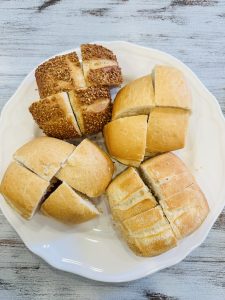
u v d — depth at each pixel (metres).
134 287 0.30
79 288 0.30
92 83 0.28
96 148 0.28
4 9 0.32
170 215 0.28
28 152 0.28
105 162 0.28
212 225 0.29
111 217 0.30
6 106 0.30
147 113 0.29
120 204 0.28
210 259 0.30
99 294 0.30
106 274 0.29
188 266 0.30
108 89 0.29
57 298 0.30
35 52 0.32
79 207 0.27
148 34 0.32
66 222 0.29
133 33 0.32
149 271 0.29
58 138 0.29
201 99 0.30
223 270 0.30
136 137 0.28
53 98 0.28
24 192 0.27
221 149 0.30
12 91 0.31
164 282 0.30
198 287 0.30
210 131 0.30
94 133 0.30
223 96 0.32
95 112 0.28
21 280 0.30
